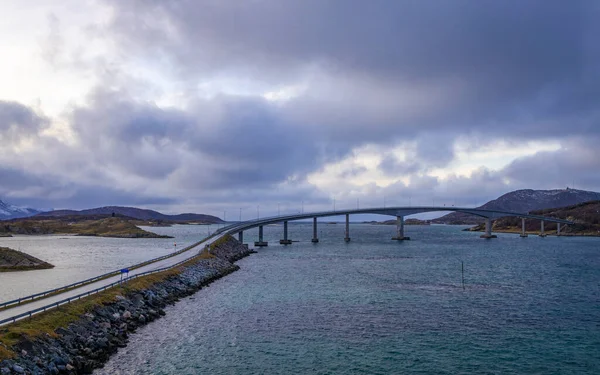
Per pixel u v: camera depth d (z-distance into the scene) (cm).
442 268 11975
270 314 6322
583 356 4631
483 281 9538
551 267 12388
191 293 7888
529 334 5391
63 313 4666
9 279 9531
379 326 5712
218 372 4112
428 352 4722
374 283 9181
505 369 4272
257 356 4556
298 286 8788
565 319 6119
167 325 5681
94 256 15788
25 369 3425
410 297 7612
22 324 4081
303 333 5381
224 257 13188
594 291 8319
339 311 6531
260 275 10525
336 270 11481
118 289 6178
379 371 4191
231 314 6309
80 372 3953
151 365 4247
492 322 5938
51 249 19750
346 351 4738
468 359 4525
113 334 4906
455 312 6500
